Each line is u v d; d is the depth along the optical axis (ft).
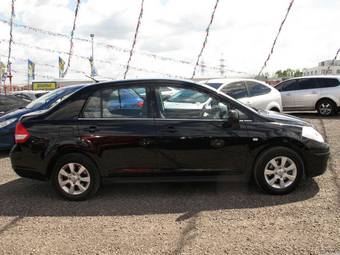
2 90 81.51
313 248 13.08
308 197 18.06
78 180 18.60
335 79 51.29
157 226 15.39
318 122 45.11
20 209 17.75
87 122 18.40
